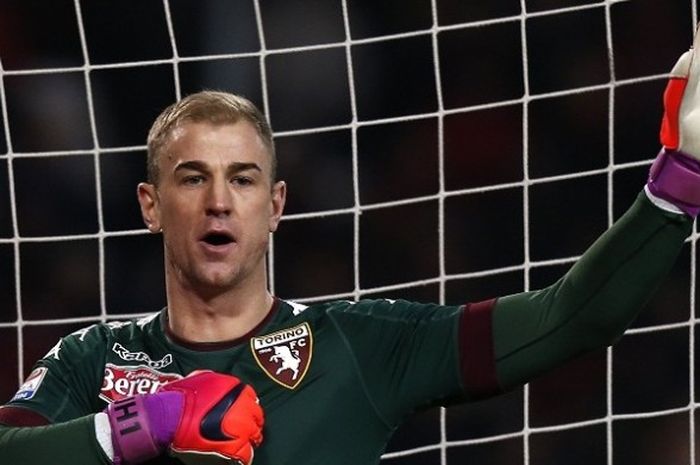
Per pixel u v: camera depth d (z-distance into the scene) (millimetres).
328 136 13672
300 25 13672
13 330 13742
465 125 13672
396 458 13922
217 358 8516
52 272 13734
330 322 8656
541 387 13938
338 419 8391
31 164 13672
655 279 7711
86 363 8688
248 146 8328
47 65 13680
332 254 13695
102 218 13680
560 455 13992
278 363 8484
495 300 8430
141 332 8805
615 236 7730
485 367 8203
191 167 8289
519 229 13648
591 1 13594
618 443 13984
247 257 8367
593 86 13594
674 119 7512
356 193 13633
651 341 13867
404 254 13680
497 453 13898
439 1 13617
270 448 8281
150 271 13773
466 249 13695
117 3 13656
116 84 13680
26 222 13711
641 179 13602
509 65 13625
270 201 8547
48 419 8422
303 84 13688
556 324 7980
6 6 13641
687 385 13906
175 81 13688
